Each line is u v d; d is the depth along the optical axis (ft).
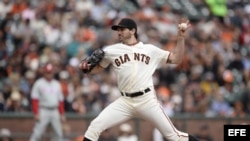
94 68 106.63
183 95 213.66
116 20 255.70
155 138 187.32
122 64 103.14
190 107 208.54
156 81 222.28
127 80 102.58
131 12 267.59
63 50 224.12
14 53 220.84
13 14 243.19
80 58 220.43
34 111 173.47
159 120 102.63
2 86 201.16
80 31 240.32
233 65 249.14
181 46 102.89
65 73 205.77
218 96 221.25
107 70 213.66
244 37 276.21
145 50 103.50
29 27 234.38
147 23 258.78
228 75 239.50
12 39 229.66
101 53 104.22
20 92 196.54
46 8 249.55
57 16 245.86
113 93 205.77
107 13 260.01
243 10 296.30
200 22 278.46
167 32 257.55
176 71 230.68
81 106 197.06
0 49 222.89
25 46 224.74
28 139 184.55
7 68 213.25
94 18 253.44
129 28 103.71
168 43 249.14
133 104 102.73
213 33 266.77
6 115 184.24
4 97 194.80
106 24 252.01
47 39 232.32
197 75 230.07
